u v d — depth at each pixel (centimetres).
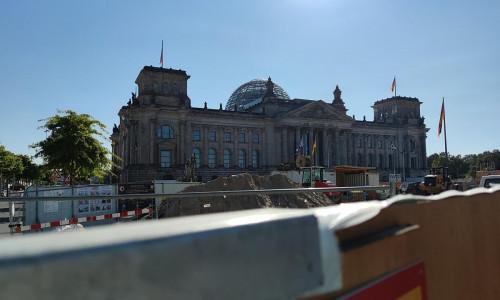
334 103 12456
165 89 10075
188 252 103
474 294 318
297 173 5262
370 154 12712
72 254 80
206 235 109
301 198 3238
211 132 10512
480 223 343
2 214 3831
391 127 13062
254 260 123
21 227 1667
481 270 333
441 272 276
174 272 99
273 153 10931
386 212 226
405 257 232
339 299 169
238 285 117
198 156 10256
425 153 13450
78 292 81
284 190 942
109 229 104
